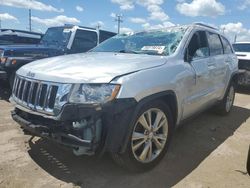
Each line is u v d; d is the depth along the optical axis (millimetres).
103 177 3512
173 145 4613
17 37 11766
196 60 4574
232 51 6578
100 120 3113
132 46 4742
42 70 3547
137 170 3584
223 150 4520
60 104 3158
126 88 3207
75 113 3072
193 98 4461
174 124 4113
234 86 6688
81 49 8398
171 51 4277
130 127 3236
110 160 3932
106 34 9109
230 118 6391
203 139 4969
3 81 7312
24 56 7199
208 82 4973
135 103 3258
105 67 3439
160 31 4902
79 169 3672
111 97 3121
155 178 3547
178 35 4586
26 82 3631
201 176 3654
